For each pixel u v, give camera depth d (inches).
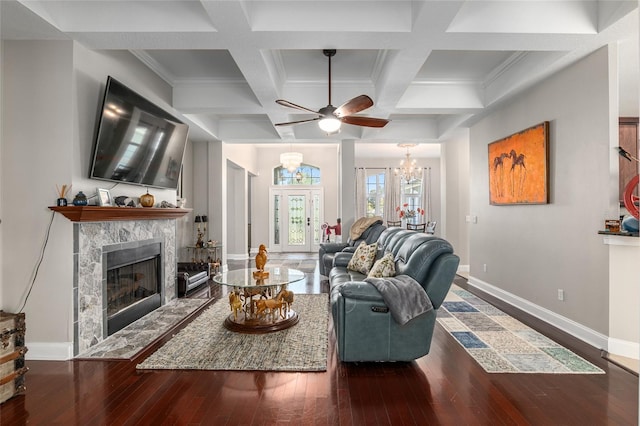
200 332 129.4
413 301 98.5
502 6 105.2
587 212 121.4
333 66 159.5
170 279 177.0
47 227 108.5
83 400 85.5
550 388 90.7
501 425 75.5
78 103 112.0
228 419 77.8
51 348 108.3
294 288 203.6
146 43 111.8
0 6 91.9
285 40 110.2
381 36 107.3
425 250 107.3
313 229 404.2
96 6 103.9
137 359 108.2
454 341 122.5
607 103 113.3
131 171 136.5
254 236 403.2
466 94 177.2
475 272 211.8
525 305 158.9
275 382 93.8
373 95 178.9
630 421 76.5
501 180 175.9
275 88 151.7
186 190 255.0
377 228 208.4
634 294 108.5
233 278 141.1
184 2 103.8
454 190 274.1
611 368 101.5
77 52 111.5
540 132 143.7
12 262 109.3
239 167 333.7
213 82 177.0
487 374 98.3
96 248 120.2
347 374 98.5
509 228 172.1
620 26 102.1
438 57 147.3
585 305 122.6
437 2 90.5
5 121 109.0
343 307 100.7
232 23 100.0
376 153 386.6
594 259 118.6
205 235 264.4
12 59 109.2
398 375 97.9
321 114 144.6
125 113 126.6
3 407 82.5
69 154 108.8
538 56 134.6
